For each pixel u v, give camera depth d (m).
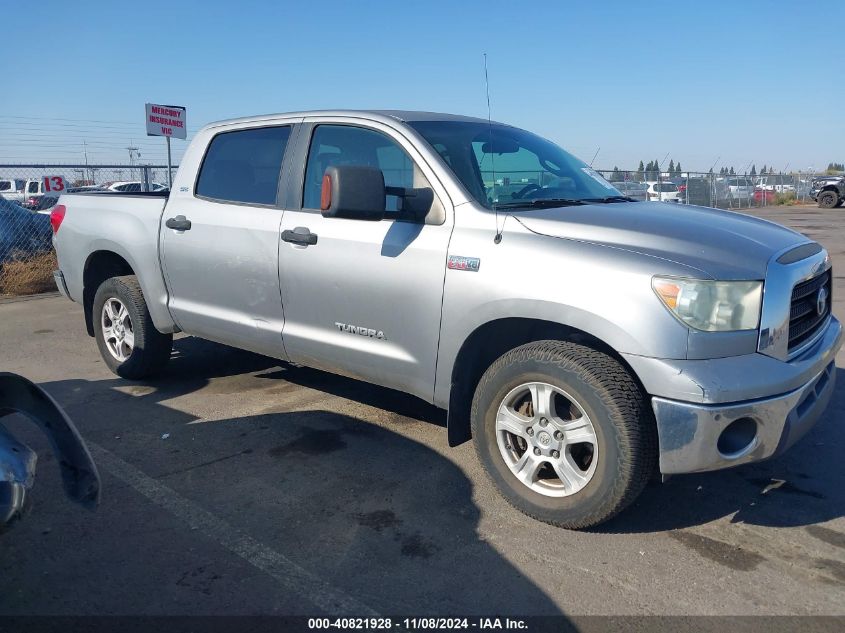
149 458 4.45
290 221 4.50
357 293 4.15
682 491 3.97
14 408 2.96
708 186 29.45
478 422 3.76
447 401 3.91
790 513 3.74
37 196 15.66
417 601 3.02
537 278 3.45
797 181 35.56
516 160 4.42
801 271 3.50
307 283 4.39
